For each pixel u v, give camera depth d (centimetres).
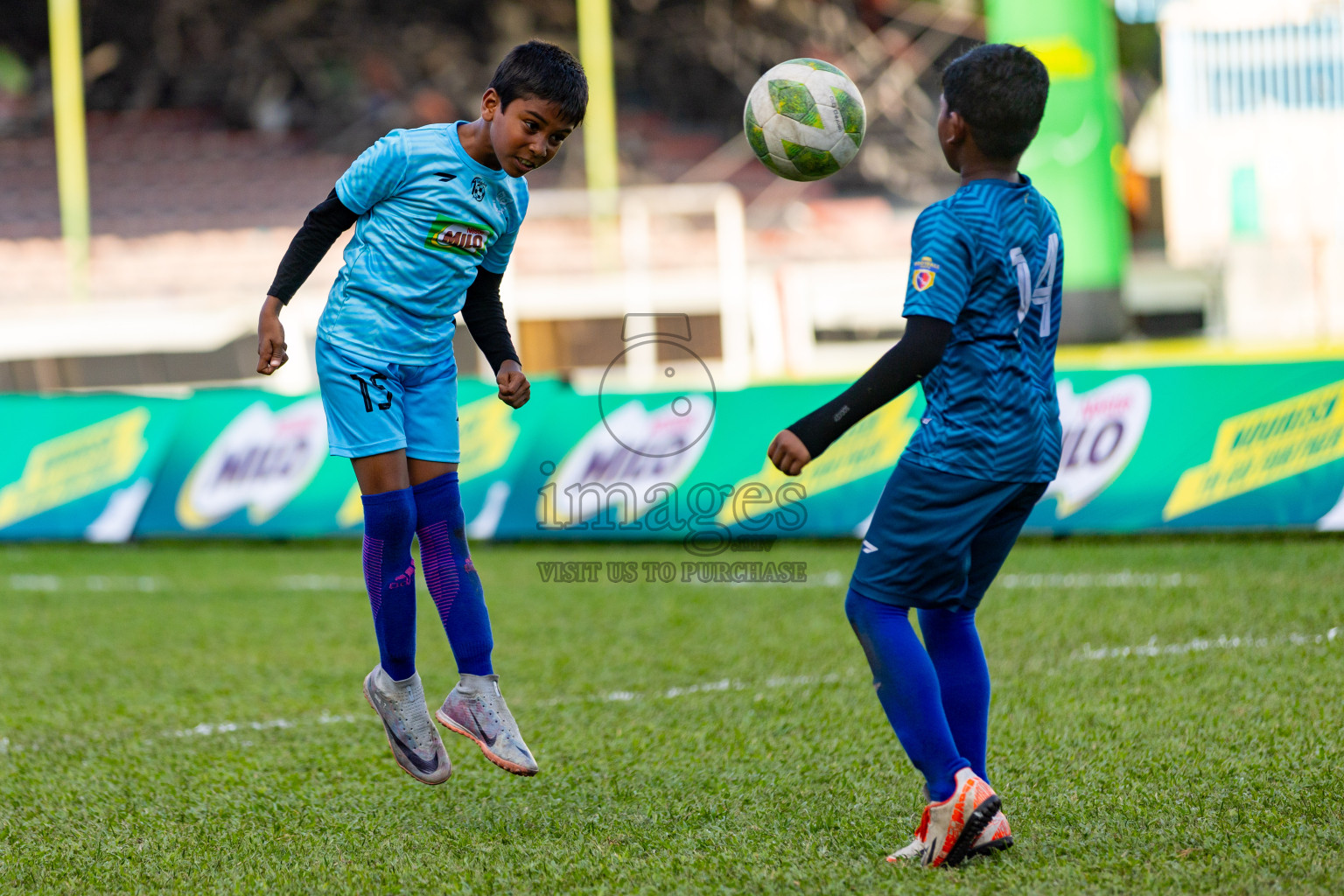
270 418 3148
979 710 1005
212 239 6650
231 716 1559
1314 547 2453
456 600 1098
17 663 1892
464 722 1091
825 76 1084
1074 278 4209
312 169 7512
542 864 986
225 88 7856
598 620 2109
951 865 938
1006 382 928
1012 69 928
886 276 4797
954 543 932
